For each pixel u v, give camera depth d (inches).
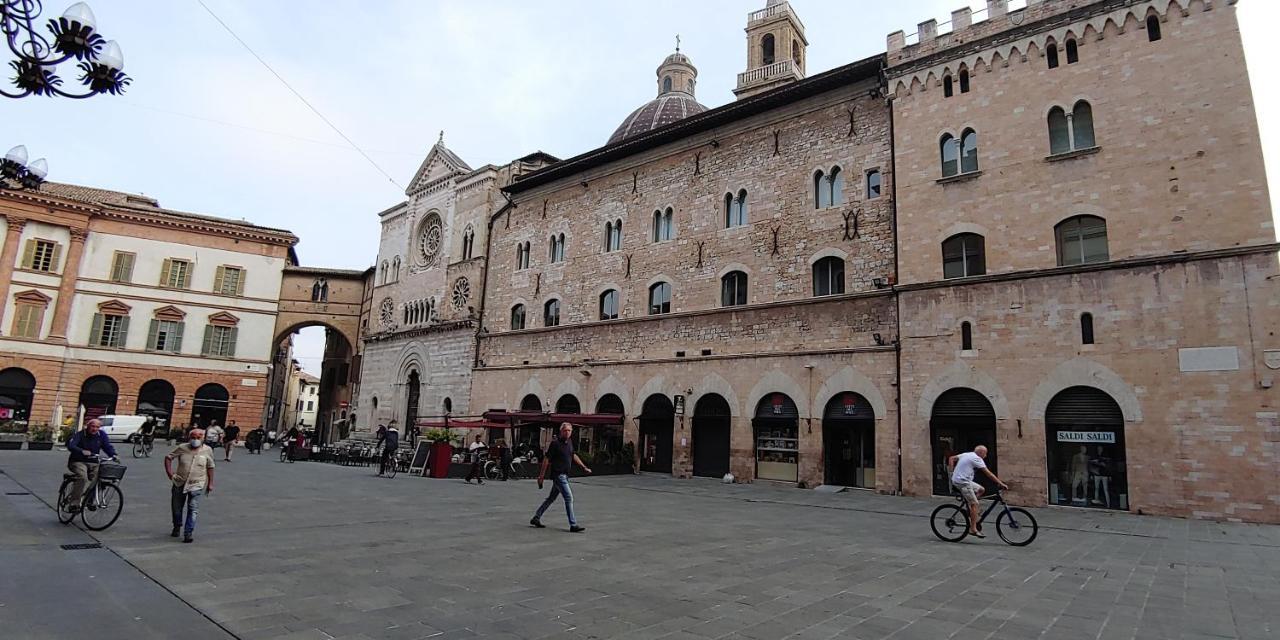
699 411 1330.0
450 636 293.4
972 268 1018.1
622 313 1517.0
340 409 2704.2
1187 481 804.6
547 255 1737.2
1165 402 830.5
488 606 343.6
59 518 553.6
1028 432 920.9
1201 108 866.1
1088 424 886.4
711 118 1398.9
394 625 306.7
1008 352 952.3
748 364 1255.5
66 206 2258.9
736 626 319.3
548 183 1772.9
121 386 2282.2
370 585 380.8
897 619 338.0
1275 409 765.3
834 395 1133.1
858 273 1160.2
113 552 447.8
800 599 374.6
